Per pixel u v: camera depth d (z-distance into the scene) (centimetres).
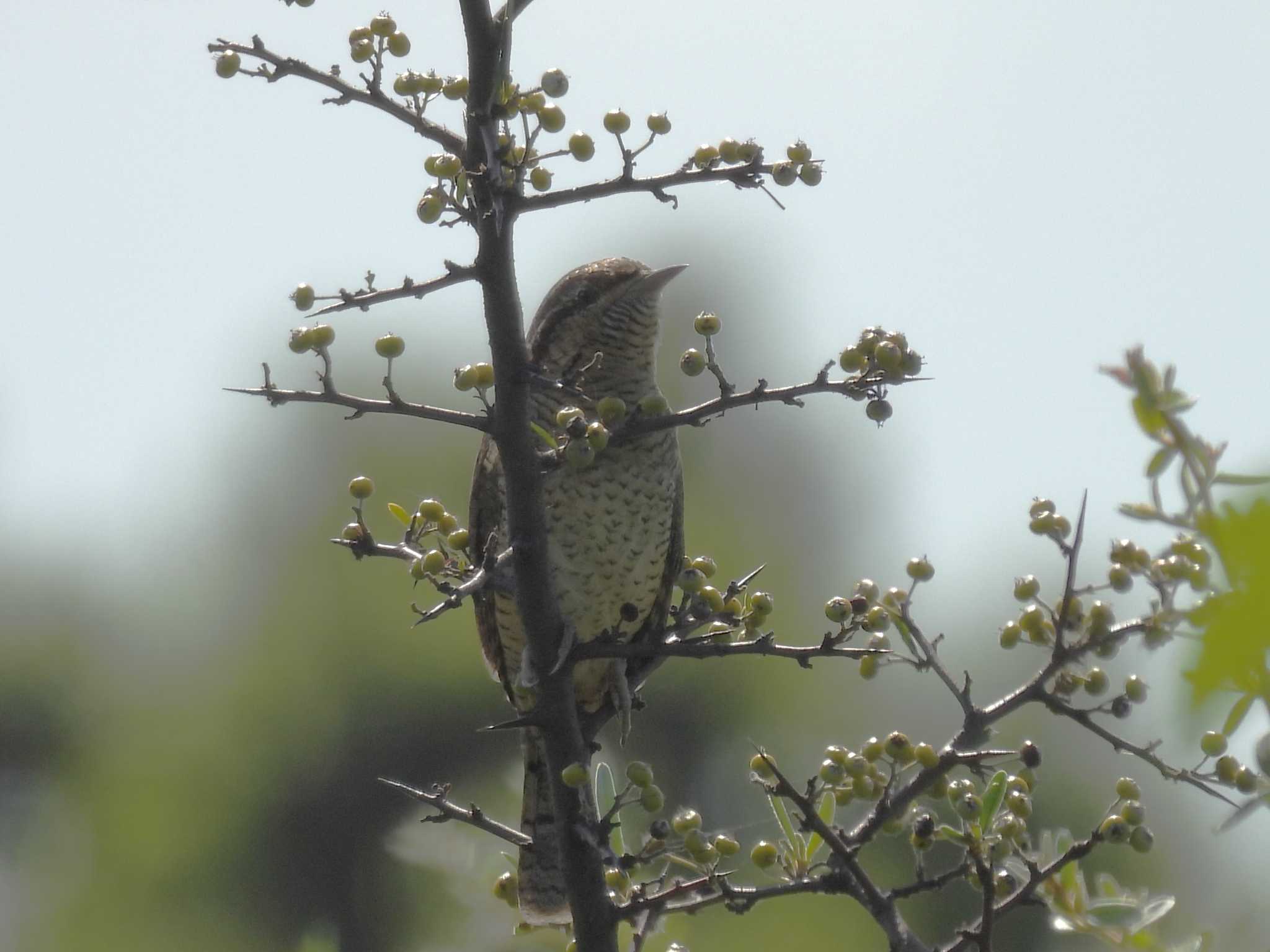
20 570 3816
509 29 635
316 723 3262
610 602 1094
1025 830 603
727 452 3519
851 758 633
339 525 3328
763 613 722
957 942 571
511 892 785
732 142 646
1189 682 340
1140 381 406
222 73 657
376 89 659
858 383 626
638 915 695
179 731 3353
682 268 1051
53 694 3738
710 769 2681
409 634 3192
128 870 3350
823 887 586
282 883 3253
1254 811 479
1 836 3678
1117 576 618
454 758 3256
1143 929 538
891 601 678
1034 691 631
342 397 634
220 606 3488
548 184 685
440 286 640
